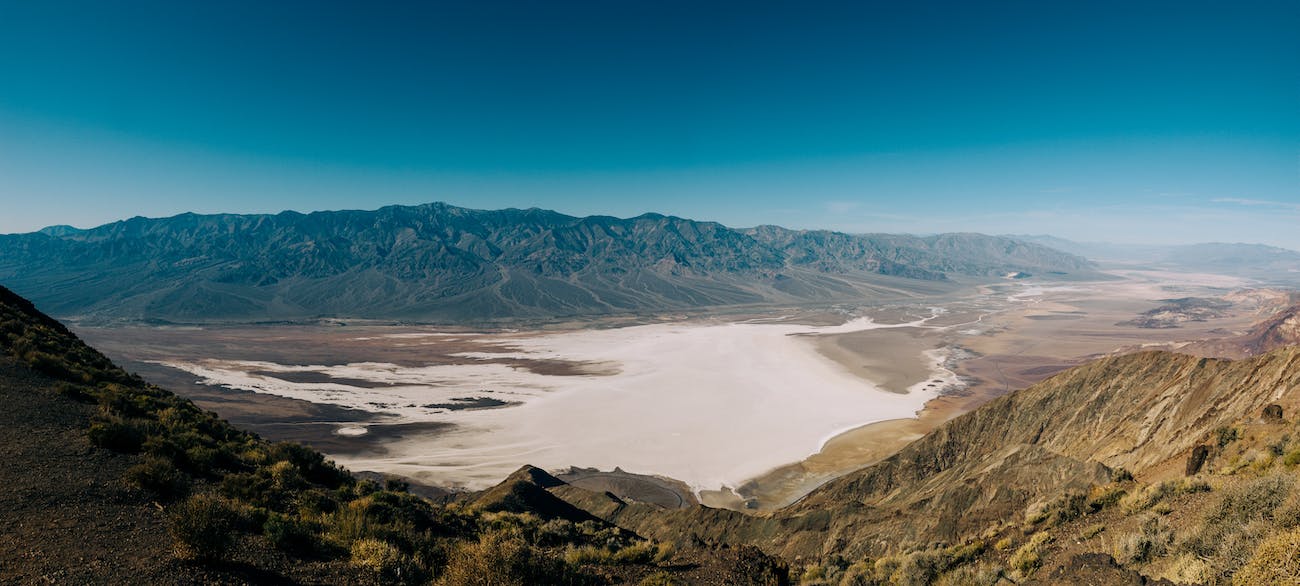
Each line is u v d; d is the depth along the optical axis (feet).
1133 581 35.09
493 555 38.88
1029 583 43.01
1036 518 59.47
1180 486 49.47
